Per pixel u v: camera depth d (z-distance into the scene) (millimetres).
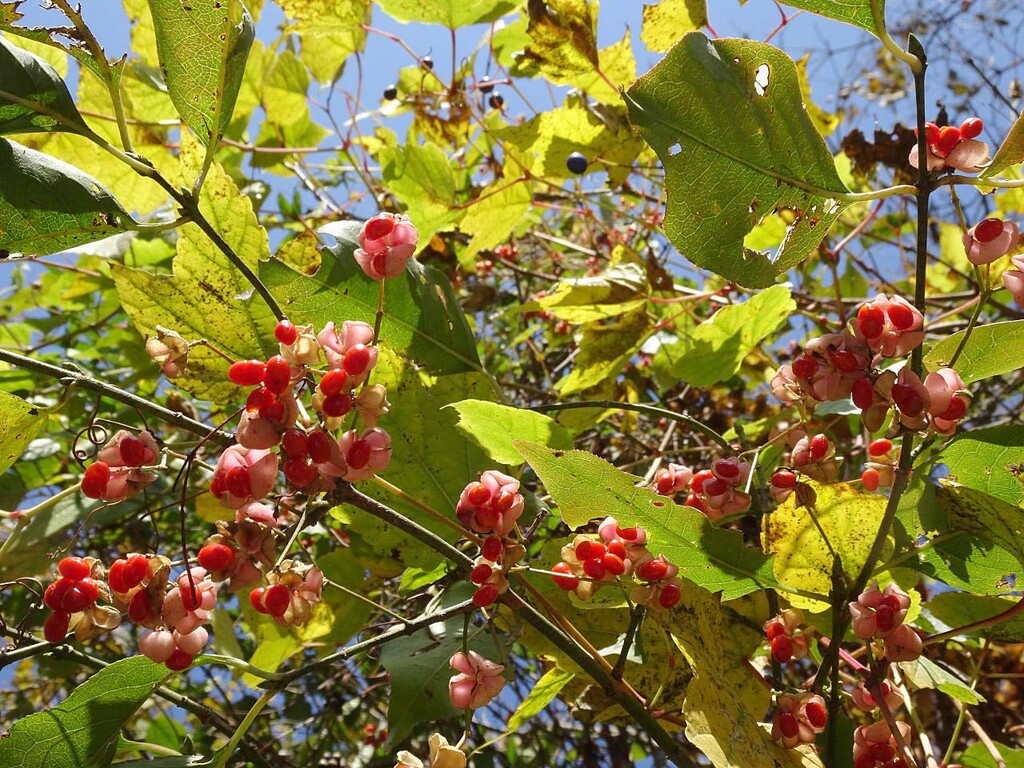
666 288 379
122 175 417
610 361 379
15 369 477
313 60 506
